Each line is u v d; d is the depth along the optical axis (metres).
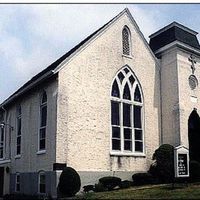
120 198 15.60
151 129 24.39
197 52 26.30
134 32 24.91
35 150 22.22
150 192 16.89
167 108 24.91
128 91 23.81
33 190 21.81
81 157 20.44
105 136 21.75
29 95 24.12
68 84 20.69
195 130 25.09
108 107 22.27
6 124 27.14
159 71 25.86
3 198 23.56
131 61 24.20
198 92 25.98
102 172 21.14
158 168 22.22
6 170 26.16
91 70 21.86
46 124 21.20
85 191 19.61
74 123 20.50
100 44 22.66
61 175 18.77
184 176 20.06
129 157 22.67
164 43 26.55
